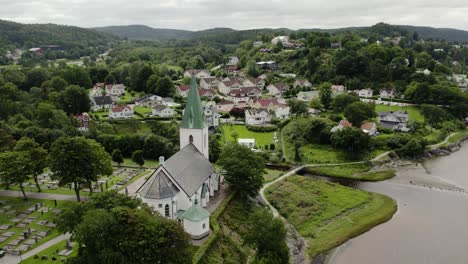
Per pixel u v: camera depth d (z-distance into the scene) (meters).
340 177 161.00
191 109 118.88
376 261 97.31
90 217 69.00
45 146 164.12
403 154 184.62
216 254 88.31
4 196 121.06
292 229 113.81
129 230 69.88
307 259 98.94
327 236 109.44
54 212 109.25
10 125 183.00
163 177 98.75
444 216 122.81
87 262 68.38
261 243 81.75
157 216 76.94
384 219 119.81
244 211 114.75
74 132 180.88
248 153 125.44
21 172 115.62
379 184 153.75
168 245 71.44
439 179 158.75
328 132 189.12
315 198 132.88
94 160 113.94
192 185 104.19
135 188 129.12
